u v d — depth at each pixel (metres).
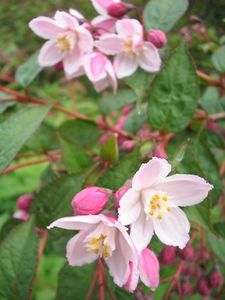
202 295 0.10
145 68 0.08
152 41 0.08
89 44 0.08
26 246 0.07
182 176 0.06
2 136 0.07
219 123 0.10
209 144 0.10
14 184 0.22
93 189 0.06
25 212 0.10
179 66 0.08
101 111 0.11
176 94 0.08
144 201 0.06
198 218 0.07
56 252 0.10
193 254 0.09
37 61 0.09
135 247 0.06
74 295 0.08
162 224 0.06
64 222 0.06
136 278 0.06
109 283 0.08
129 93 0.11
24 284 0.07
